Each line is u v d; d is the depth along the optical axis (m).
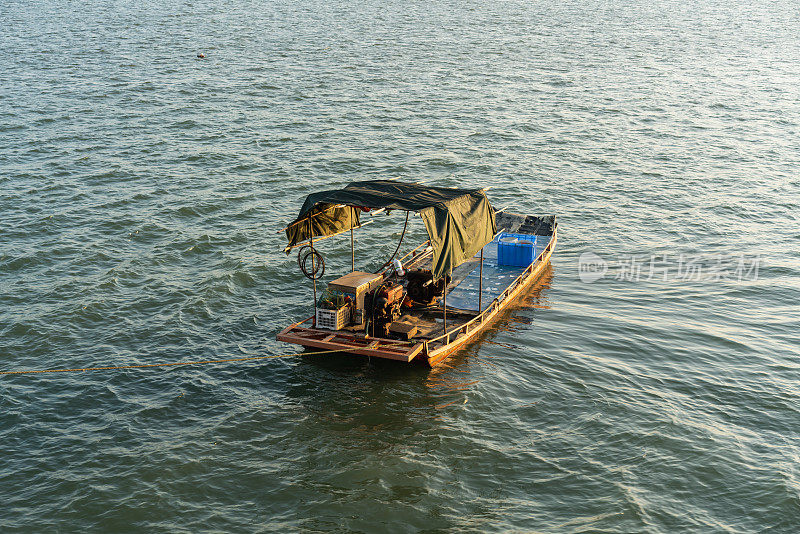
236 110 52.66
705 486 16.12
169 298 25.39
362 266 28.67
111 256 28.77
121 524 14.98
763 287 26.67
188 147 43.72
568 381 20.48
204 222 32.69
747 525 14.98
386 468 16.78
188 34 91.31
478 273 26.77
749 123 51.62
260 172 39.75
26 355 21.55
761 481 16.23
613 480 16.33
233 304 25.22
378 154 43.31
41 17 107.81
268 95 57.44
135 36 88.69
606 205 35.78
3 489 15.90
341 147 44.50
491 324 23.86
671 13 133.12
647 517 15.17
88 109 51.69
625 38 97.12
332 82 63.00
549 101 57.94
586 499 15.75
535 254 27.53
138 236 30.84
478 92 60.59
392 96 58.28
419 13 124.06
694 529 14.86
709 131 49.44
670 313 24.70
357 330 21.42
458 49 84.06
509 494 15.95
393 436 18.02
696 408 19.14
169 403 19.31
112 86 58.97
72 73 63.97
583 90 62.28
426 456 17.23
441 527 14.95
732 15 130.25
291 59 74.25
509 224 30.94
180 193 36.12
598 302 25.55
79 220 32.22
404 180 39.16
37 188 35.97
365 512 15.38
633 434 17.98
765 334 23.20
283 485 16.22
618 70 72.31
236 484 16.25
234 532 14.80
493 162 42.38
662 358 21.78
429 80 65.06
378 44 86.38
